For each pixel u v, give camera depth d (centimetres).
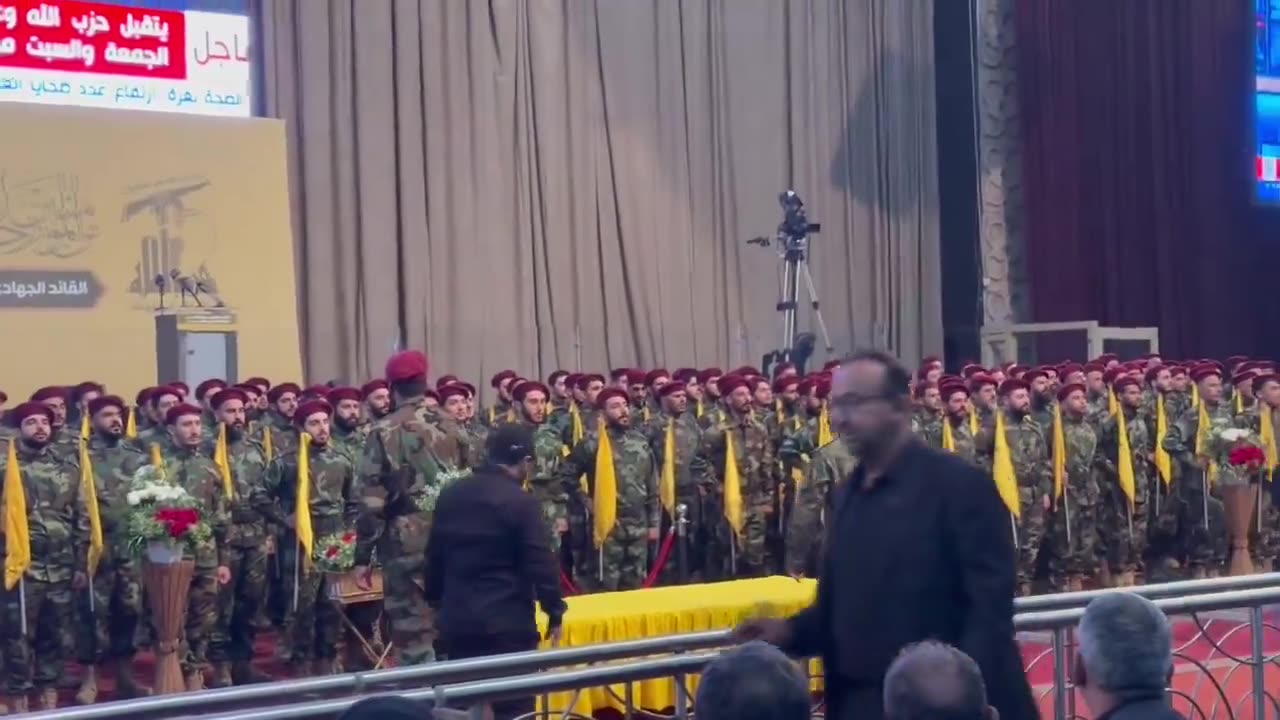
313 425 923
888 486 403
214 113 1476
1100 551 1244
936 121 2052
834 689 411
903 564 392
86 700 908
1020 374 1255
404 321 1638
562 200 1742
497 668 452
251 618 947
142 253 1369
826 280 1944
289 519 932
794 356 1566
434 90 1655
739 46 1881
